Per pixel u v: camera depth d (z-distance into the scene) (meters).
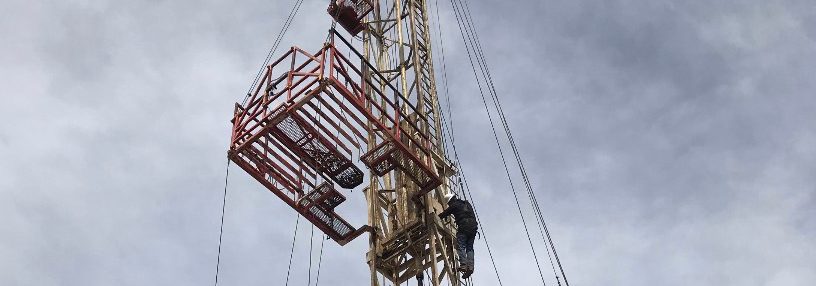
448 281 34.53
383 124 35.03
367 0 42.69
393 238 35.91
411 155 34.50
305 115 34.28
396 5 42.47
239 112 35.34
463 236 35.00
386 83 37.25
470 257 34.69
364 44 42.00
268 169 35.34
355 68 34.88
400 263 36.00
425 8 42.75
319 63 33.97
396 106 35.38
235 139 34.81
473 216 35.38
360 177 35.81
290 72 34.53
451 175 37.62
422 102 38.91
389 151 35.06
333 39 34.66
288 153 35.34
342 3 41.97
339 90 33.50
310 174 35.84
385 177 37.97
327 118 34.59
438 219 35.94
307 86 33.91
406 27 42.06
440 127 38.66
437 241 35.31
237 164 35.16
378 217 36.66
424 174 35.50
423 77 40.28
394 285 35.62
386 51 41.69
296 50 35.06
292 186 35.88
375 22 42.47
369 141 37.34
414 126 35.62
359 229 36.34
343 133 35.03
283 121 34.28
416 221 35.41
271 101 34.34
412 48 40.72
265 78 35.16
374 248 35.97
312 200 35.81
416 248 35.69
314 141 34.88
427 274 35.28
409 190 36.84
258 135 34.38
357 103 33.72
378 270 35.75
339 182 36.03
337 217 36.28
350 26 42.38
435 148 37.72
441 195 36.75
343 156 35.09
